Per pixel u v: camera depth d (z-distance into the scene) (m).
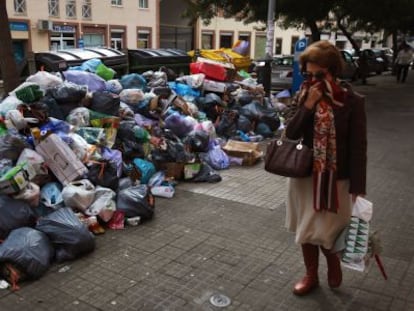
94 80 6.52
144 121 6.42
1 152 4.40
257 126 8.72
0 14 7.19
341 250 3.16
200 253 4.06
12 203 3.98
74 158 4.66
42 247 3.67
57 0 29.42
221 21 42.53
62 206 4.41
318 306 3.30
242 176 6.38
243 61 13.38
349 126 3.01
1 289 3.41
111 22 32.94
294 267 3.85
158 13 36.44
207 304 3.30
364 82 22.38
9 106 5.06
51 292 3.40
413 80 25.31
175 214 4.93
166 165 5.93
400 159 7.52
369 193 5.77
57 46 30.06
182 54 12.10
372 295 3.45
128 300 3.33
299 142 3.07
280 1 15.53
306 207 3.15
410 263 3.96
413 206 5.36
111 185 4.86
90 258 3.91
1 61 7.40
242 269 3.80
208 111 8.12
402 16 18.38
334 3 16.81
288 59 22.09
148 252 4.05
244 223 4.75
